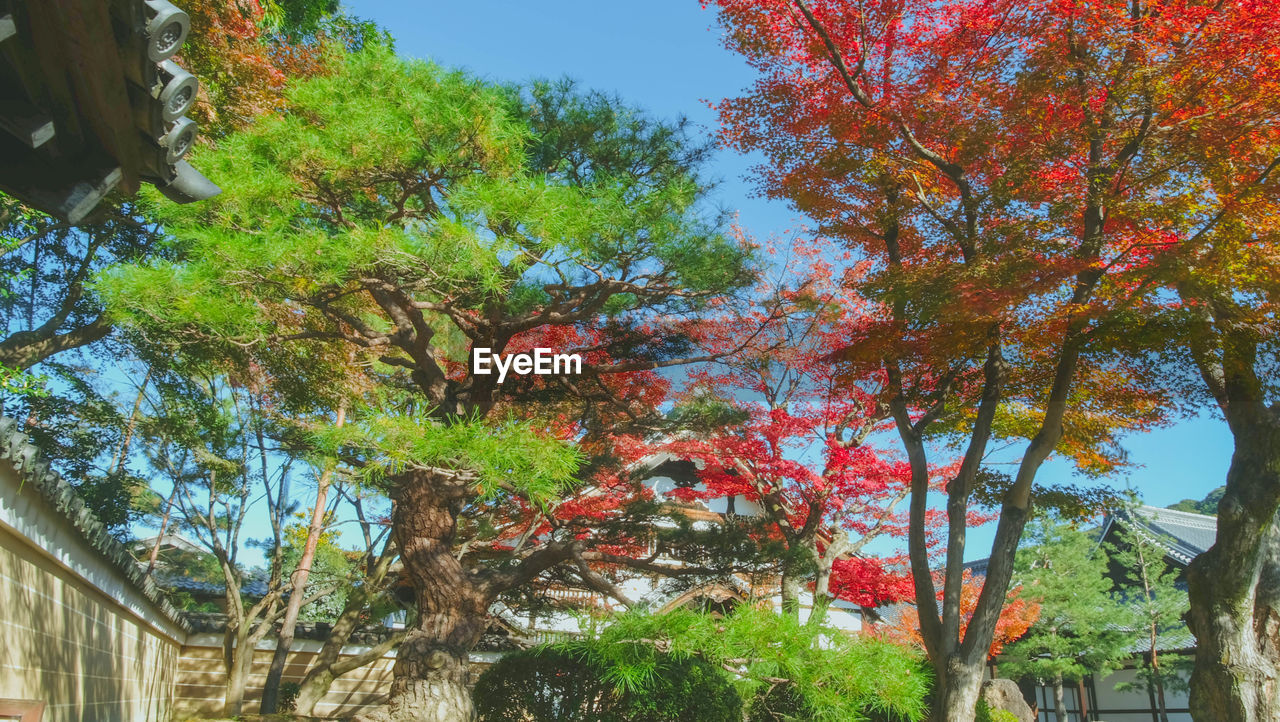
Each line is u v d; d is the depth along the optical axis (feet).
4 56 7.30
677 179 28.43
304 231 22.61
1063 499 35.81
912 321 30.63
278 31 37.42
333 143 22.89
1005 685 57.16
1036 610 57.57
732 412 36.11
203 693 47.93
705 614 21.17
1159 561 61.05
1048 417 30.14
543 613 43.32
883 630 60.90
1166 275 25.79
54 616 20.76
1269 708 29.78
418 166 23.81
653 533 33.88
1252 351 29.50
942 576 57.72
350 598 44.78
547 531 40.70
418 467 20.08
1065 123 28.22
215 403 40.22
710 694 22.98
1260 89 24.47
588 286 27.96
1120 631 59.06
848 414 47.26
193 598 61.62
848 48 32.40
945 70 30.53
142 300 21.42
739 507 64.59
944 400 34.55
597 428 36.63
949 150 32.01
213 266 21.48
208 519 44.62
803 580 37.40
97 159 9.30
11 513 16.29
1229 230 25.61
